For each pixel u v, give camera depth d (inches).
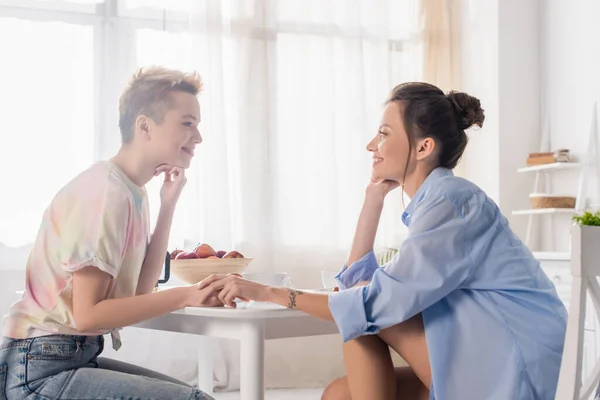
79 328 62.1
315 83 174.4
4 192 153.6
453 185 66.5
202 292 65.1
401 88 71.6
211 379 106.9
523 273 65.6
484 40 182.5
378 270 63.5
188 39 165.0
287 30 173.5
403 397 70.8
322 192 173.0
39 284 63.2
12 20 155.0
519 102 180.4
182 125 69.1
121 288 67.5
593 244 58.4
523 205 179.8
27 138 155.3
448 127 69.7
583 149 168.7
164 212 77.5
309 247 172.1
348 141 176.2
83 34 159.0
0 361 62.6
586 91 168.4
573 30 172.7
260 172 168.2
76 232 62.1
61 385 60.5
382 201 77.7
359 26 177.2
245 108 167.9
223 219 162.2
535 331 62.9
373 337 65.7
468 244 64.0
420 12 183.6
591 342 131.4
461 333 62.7
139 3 162.1
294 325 69.4
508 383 60.9
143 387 59.7
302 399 153.6
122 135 69.6
